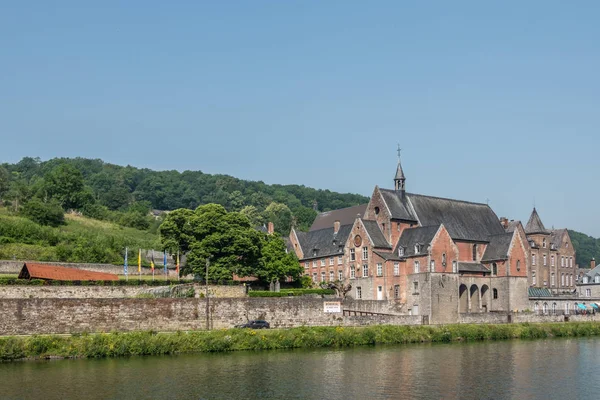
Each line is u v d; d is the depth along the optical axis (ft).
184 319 336.29
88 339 290.15
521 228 526.16
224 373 256.93
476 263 482.69
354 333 343.67
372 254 460.14
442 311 428.15
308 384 240.53
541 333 399.44
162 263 515.50
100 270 457.27
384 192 483.92
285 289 444.55
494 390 235.40
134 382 238.89
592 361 294.66
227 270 400.67
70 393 222.48
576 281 617.21
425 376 257.75
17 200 654.94
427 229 448.24
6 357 275.59
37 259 464.24
